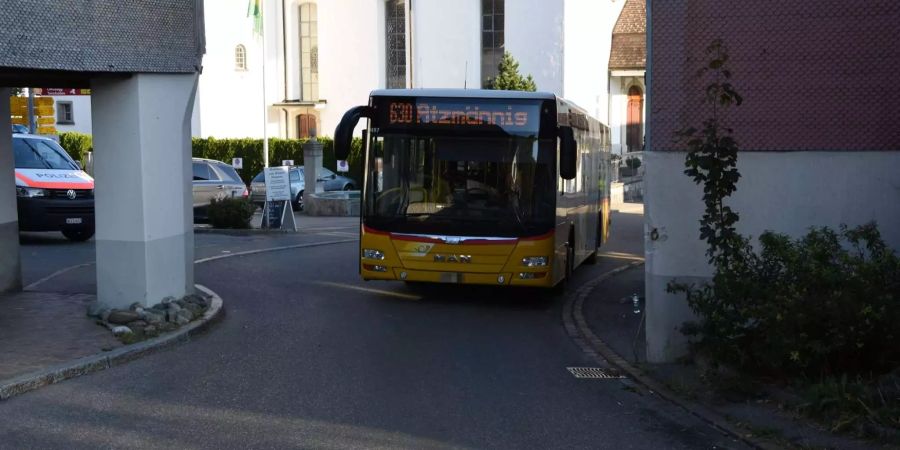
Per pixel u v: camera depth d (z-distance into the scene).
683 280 9.14
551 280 12.57
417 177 12.57
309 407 7.57
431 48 39.91
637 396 8.25
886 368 7.58
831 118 8.83
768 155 8.93
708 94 8.52
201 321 10.63
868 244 8.03
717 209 8.54
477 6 39.09
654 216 9.19
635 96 41.66
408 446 6.59
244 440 6.64
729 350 8.07
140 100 10.27
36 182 18.06
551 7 37.72
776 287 7.76
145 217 10.43
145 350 9.30
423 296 13.83
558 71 37.88
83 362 8.50
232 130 43.97
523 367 9.38
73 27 9.28
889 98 8.75
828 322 7.45
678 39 9.04
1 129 11.88
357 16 43.12
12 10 8.66
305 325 11.23
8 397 7.59
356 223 28.08
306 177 32.88
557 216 12.77
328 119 44.31
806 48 8.84
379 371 8.95
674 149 9.09
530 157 12.50
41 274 14.35
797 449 6.54
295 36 44.97
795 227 8.92
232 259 17.67
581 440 6.89
